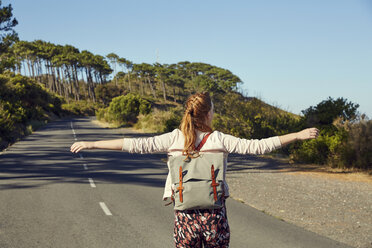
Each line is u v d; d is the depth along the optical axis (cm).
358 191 1043
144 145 236
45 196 923
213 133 239
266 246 563
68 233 623
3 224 668
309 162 1603
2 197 904
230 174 1332
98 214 755
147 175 1313
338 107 1738
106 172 1359
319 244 576
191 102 242
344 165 1468
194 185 224
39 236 604
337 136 1550
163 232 638
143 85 18600
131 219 721
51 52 14112
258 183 1154
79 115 10362
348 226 700
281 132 1984
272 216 764
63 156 1834
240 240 594
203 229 231
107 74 17138
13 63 3014
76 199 895
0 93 4309
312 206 862
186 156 229
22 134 3159
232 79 14488
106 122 5328
